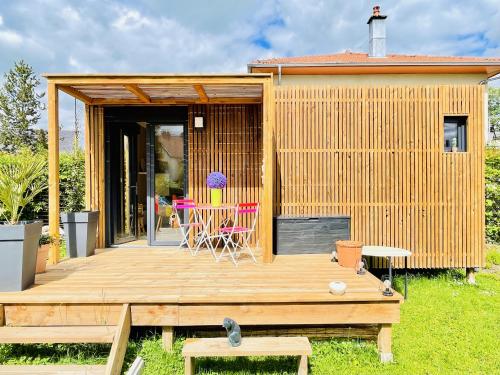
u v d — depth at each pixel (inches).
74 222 193.9
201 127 229.1
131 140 242.1
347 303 123.5
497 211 300.8
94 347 123.3
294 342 108.0
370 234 207.2
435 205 206.5
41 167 157.4
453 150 207.9
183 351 102.0
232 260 183.3
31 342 110.2
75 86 187.0
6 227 128.9
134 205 245.1
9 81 990.4
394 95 206.8
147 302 121.4
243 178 230.2
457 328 145.0
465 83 354.9
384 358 122.1
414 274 220.2
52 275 153.2
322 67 329.7
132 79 169.9
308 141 207.9
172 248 223.0
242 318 123.4
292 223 195.8
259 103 227.8
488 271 239.6
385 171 207.2
